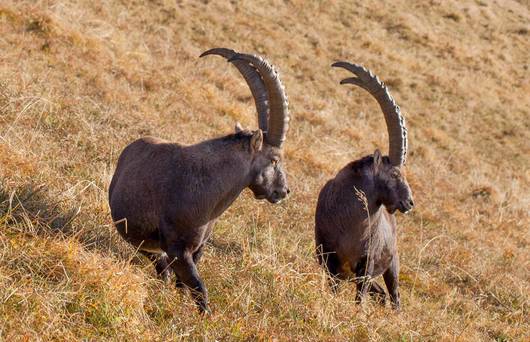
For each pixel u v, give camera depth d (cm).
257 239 3195
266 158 2317
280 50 7625
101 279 2052
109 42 5812
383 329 2444
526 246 4928
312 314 2325
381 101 2673
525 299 3619
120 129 4050
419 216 4594
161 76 5500
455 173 6425
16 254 2066
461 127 7512
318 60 7725
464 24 9844
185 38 7088
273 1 8650
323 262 2766
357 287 2669
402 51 8581
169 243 2238
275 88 2261
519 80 8938
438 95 7919
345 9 9094
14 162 2842
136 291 2078
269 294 2370
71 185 2941
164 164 2281
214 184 2244
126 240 2397
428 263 3809
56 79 4500
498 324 3177
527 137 7706
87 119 4000
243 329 2092
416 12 9706
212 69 6388
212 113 5153
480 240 4556
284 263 2767
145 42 6506
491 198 5753
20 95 3831
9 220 2353
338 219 2706
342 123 6419
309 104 6600
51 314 1850
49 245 2148
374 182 2686
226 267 2545
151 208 2273
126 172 2361
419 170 5931
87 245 2283
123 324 1928
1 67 4200
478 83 8462
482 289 3659
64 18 5722
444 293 3397
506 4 10962
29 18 5306
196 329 2036
